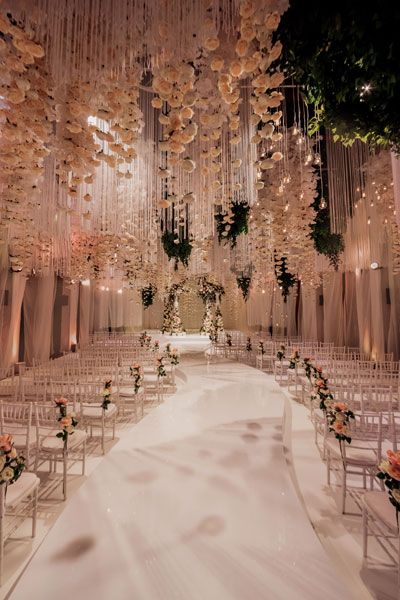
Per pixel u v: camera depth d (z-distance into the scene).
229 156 4.30
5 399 4.61
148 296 15.99
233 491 2.97
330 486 3.03
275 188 5.41
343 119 2.07
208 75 2.06
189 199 2.60
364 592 1.92
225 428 4.64
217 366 9.29
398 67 1.63
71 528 2.41
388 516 1.96
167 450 3.87
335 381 5.12
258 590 1.85
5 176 2.67
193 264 9.52
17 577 2.03
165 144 2.07
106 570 2.00
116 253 7.84
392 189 5.09
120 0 1.82
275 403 5.91
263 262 7.43
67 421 2.86
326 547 2.30
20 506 2.77
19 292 7.61
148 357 8.02
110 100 2.06
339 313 10.16
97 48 1.91
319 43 1.74
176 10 1.76
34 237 5.16
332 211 5.72
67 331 10.94
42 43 1.97
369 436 3.16
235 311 20.38
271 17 1.62
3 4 1.75
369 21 1.51
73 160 2.26
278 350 8.58
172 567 2.03
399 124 1.98
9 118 2.10
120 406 5.38
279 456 3.72
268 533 2.37
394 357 7.76
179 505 2.73
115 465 3.47
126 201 5.80
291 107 5.21
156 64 1.95
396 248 5.77
